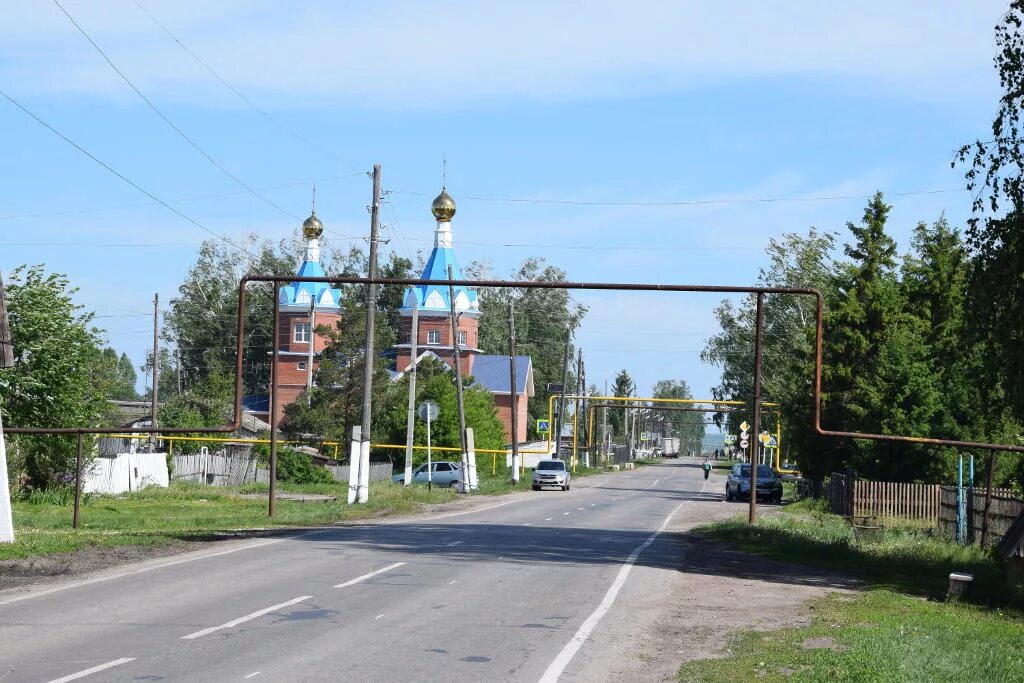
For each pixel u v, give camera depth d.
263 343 111.69
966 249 18.28
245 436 75.06
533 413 121.19
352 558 19.33
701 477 95.69
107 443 55.41
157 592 14.45
